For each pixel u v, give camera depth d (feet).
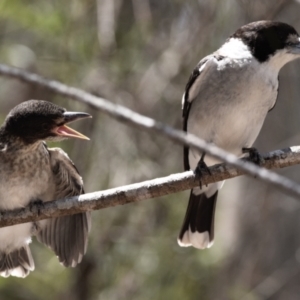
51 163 33.83
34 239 44.11
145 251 42.65
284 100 41.19
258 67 34.27
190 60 41.37
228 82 34.22
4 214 32.55
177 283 42.57
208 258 42.93
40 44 43.14
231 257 42.78
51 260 43.96
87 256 42.93
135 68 41.88
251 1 38.04
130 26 41.96
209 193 37.32
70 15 41.81
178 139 25.95
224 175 31.42
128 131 41.73
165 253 42.63
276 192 42.34
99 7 40.45
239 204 43.14
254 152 31.83
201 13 41.04
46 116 33.40
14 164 32.86
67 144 42.01
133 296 42.52
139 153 41.60
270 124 41.37
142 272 42.65
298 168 41.04
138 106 41.52
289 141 41.16
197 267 42.78
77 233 34.47
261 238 42.37
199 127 34.81
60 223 34.65
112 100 41.39
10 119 33.37
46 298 43.78
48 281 43.91
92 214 42.65
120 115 26.89
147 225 42.78
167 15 41.86
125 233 42.70
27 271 34.68
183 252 42.73
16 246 34.50
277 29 34.55
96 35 41.86
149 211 42.70
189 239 37.50
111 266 42.83
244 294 41.93
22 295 43.83
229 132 34.47
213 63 34.42
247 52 34.47
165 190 31.22
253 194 42.83
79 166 41.65
